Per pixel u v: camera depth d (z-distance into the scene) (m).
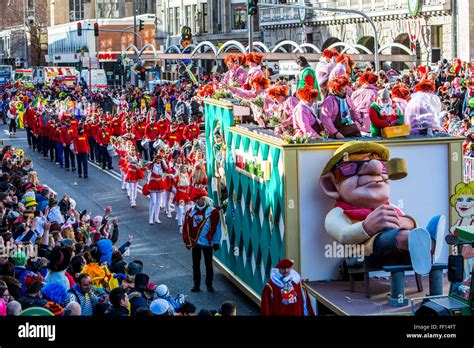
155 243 23.11
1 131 57.25
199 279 18.08
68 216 19.73
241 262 17.09
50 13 133.12
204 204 17.91
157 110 53.75
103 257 15.88
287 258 14.02
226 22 80.50
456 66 36.31
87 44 89.50
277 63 48.56
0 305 11.43
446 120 26.88
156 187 25.66
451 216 14.33
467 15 48.34
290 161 13.95
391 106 14.66
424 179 14.27
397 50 56.12
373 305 12.55
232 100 17.98
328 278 14.08
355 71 34.53
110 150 37.69
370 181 13.41
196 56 56.00
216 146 18.41
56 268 13.20
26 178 23.88
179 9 88.25
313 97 14.66
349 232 12.95
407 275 14.08
